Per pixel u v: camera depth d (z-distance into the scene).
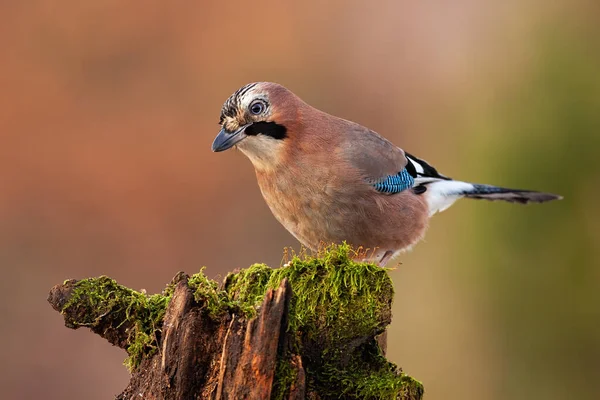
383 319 5.86
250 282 6.48
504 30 12.37
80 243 15.86
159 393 5.45
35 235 15.65
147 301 5.83
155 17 18.11
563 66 10.61
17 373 13.33
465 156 11.54
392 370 6.10
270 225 16.61
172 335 5.42
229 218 16.62
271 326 5.15
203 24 18.41
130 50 17.91
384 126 19.50
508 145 10.89
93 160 16.62
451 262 11.70
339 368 5.89
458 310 11.53
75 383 13.43
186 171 16.86
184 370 5.38
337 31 19.97
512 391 10.98
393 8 20.23
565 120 10.55
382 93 19.70
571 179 10.54
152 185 16.61
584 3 10.59
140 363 5.71
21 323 14.02
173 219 16.44
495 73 11.59
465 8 19.75
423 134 19.03
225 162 16.97
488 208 11.04
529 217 10.75
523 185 10.80
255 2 18.83
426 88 19.53
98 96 17.48
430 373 11.84
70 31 17.69
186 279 5.72
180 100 17.77
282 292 5.20
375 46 19.88
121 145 16.88
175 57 18.16
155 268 15.90
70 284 5.83
